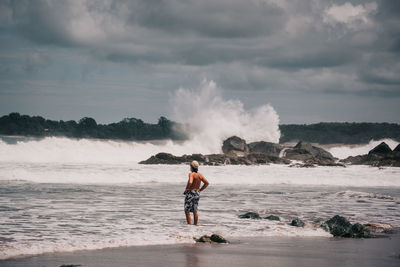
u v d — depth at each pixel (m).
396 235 9.44
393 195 19.41
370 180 27.03
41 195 16.14
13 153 42.41
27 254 6.91
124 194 17.23
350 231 9.27
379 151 52.03
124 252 7.23
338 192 19.03
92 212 12.07
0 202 13.89
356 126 148.88
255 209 13.47
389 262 6.79
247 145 58.31
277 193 19.11
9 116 125.38
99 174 24.41
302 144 58.88
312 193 19.17
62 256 6.84
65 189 18.58
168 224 10.27
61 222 10.27
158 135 133.25
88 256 6.88
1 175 22.72
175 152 56.50
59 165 33.12
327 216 12.14
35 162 37.44
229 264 6.52
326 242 8.49
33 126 125.88
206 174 27.98
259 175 28.06
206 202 15.33
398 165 43.72
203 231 9.38
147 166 35.19
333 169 36.97
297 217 11.88
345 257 7.12
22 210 12.14
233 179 26.14
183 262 6.59
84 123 130.62
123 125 133.50
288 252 7.47
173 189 19.70
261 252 7.43
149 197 16.30
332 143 143.88
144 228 9.64
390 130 142.62
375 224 10.41
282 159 46.09
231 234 9.16
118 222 10.44
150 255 7.04
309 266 6.45
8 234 8.64
